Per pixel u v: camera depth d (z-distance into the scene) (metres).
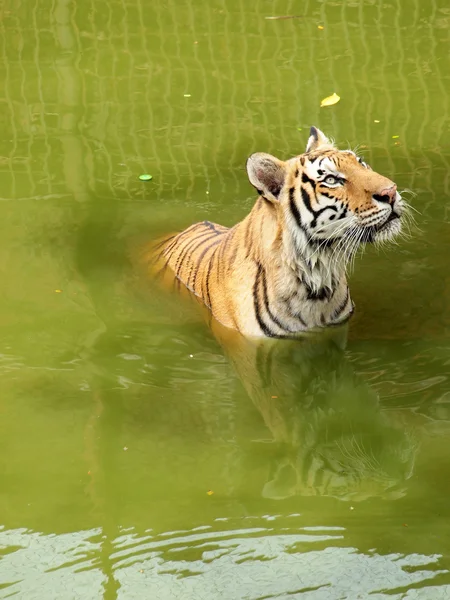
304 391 9.19
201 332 10.24
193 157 14.39
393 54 17.33
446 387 9.03
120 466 8.01
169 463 8.04
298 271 9.95
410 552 6.85
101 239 12.18
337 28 18.42
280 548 6.94
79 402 8.95
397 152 14.09
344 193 9.55
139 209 12.96
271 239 10.03
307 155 9.90
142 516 7.35
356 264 11.29
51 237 12.23
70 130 15.38
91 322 10.39
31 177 13.88
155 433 8.47
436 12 18.88
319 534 7.07
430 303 10.52
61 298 10.86
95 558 6.91
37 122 15.67
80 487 7.74
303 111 15.63
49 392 9.12
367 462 8.01
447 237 11.71
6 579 6.74
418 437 8.28
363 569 6.70
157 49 18.05
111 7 19.72
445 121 15.03
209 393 9.14
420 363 9.47
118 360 9.68
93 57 17.89
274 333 10.18
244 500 7.52
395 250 11.51
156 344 9.98
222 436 8.45
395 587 6.52
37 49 18.25
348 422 8.63
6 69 17.55
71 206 13.03
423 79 16.44
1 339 10.05
